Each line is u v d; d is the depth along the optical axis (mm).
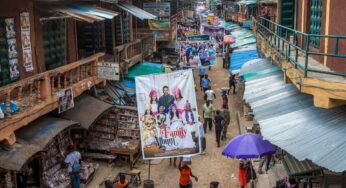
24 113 10828
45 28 14164
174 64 29078
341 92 7570
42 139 11312
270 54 14391
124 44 21000
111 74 15562
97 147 15516
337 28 8750
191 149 12211
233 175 14414
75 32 16797
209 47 23844
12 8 12055
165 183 13984
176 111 12094
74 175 12625
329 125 7879
